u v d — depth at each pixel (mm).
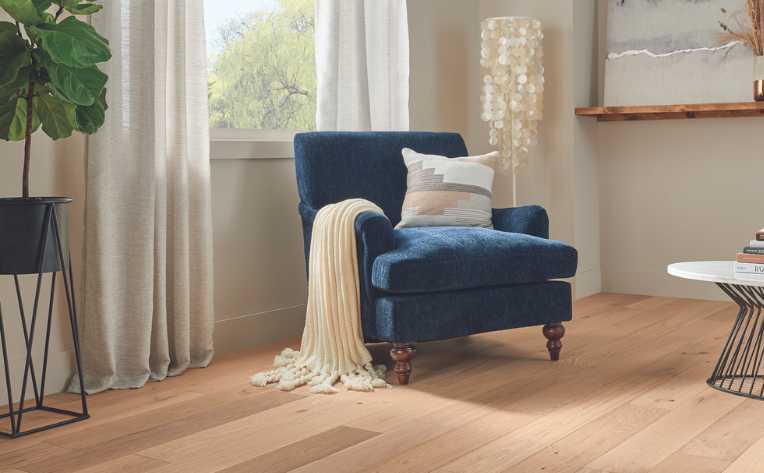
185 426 2539
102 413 2695
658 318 4164
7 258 2471
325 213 3188
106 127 2908
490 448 2283
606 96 4781
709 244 4668
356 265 3086
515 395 2820
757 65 4234
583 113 4691
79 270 3000
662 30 4617
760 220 4512
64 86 2412
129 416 2654
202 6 3271
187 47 3260
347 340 3092
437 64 4711
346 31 3986
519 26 4426
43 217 2494
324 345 3133
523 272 3162
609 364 3244
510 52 4422
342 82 3986
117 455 2287
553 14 4727
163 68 3117
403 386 2980
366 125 4039
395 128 4293
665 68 4605
